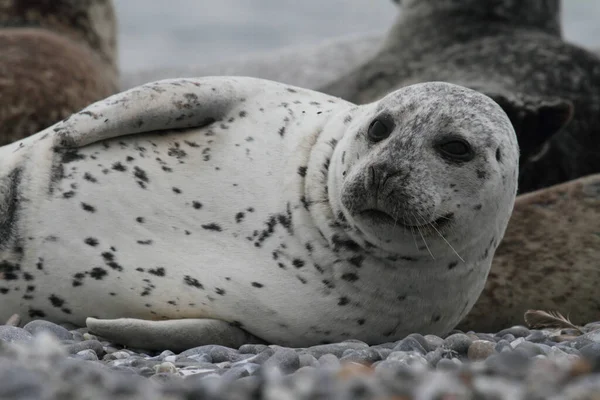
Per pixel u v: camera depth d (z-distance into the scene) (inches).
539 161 1337.4
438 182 724.0
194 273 776.9
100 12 1672.0
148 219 789.2
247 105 832.9
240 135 815.7
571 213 1007.0
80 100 1261.1
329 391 453.4
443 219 735.7
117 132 805.2
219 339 767.1
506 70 1499.8
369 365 645.3
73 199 789.2
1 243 790.5
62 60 1301.7
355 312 776.3
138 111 802.2
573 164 1373.0
